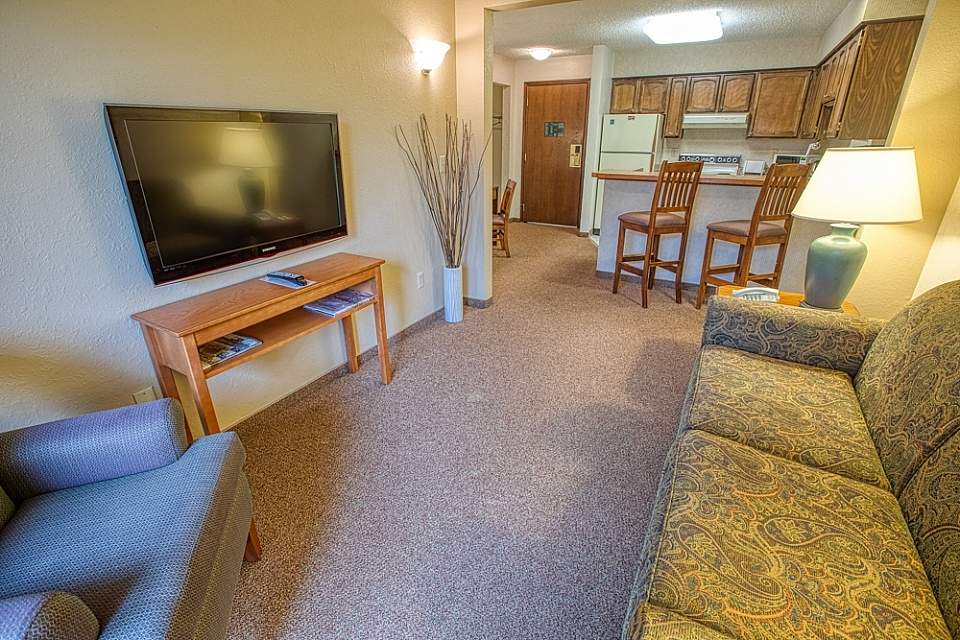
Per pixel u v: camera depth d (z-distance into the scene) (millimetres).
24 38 1357
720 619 863
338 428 2240
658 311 3680
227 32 1860
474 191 3486
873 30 3295
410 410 2385
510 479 1908
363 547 1598
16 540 1058
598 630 1336
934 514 1034
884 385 1484
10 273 1427
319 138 2248
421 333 3316
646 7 4062
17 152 1392
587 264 5070
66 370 1590
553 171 7152
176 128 1654
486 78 3189
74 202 1527
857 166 1804
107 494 1191
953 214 2021
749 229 3217
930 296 1514
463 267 3744
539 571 1512
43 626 729
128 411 1279
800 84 5402
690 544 1016
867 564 985
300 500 1802
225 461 1288
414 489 1857
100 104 1540
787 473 1240
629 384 2615
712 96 5863
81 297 1589
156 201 1639
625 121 6098
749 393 1615
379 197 2799
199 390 1641
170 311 1729
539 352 3004
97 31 1499
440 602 1413
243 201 1941
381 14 2561
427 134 3076
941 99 2010
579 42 5629
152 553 1012
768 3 3961
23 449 1190
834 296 2029
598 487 1861
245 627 1338
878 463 1313
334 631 1329
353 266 2305
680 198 3545
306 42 2186
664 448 2084
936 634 849
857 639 835
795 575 952
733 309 1941
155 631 866
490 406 2414
